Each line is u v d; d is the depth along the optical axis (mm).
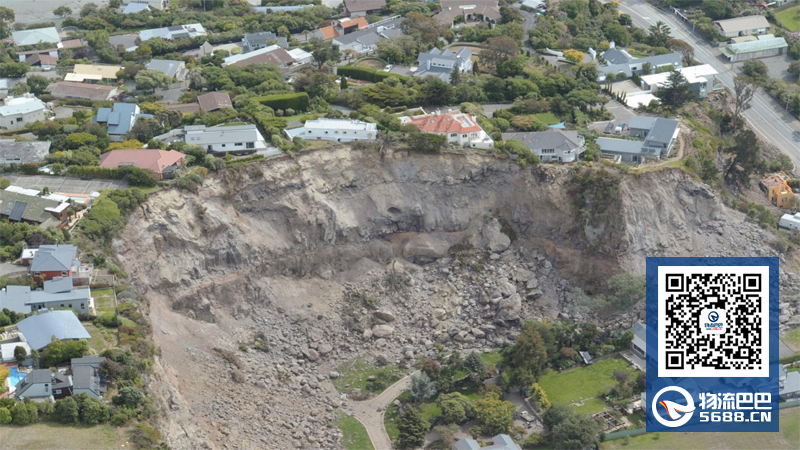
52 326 197875
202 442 196750
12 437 174000
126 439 178250
